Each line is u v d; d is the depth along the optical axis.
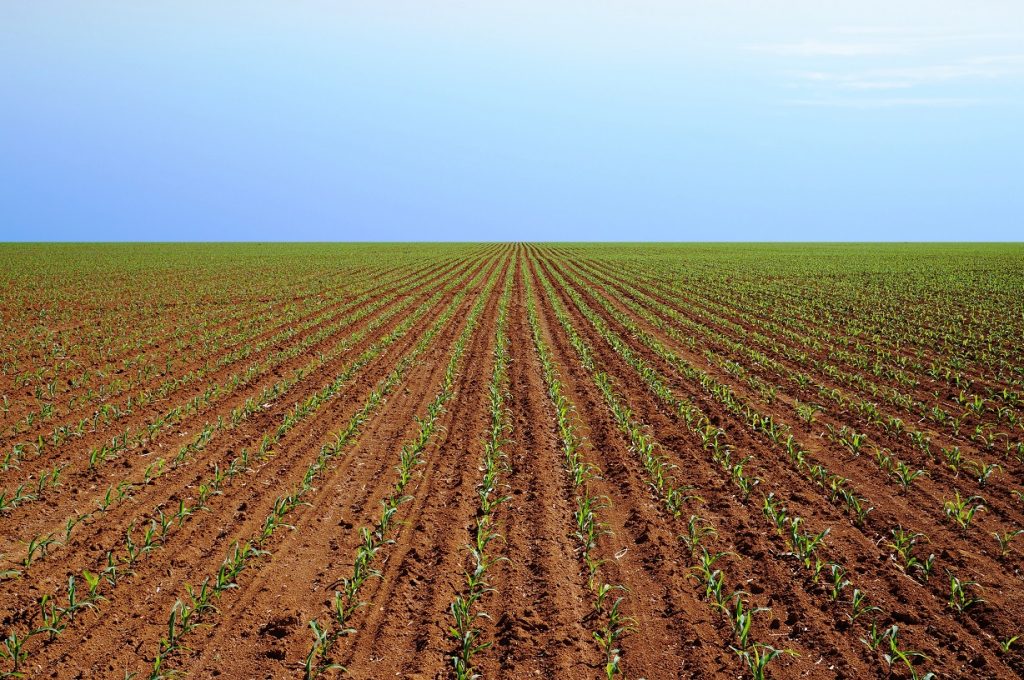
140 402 12.77
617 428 11.63
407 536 7.54
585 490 8.93
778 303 30.00
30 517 7.71
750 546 7.25
